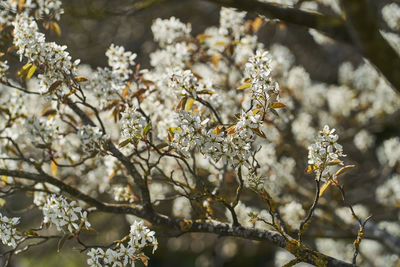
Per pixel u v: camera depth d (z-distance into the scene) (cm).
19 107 411
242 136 294
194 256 1353
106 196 614
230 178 484
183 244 1133
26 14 369
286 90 564
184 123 299
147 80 399
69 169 498
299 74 645
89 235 998
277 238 339
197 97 340
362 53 350
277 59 559
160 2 631
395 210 705
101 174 492
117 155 378
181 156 324
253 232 348
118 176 527
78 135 365
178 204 554
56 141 434
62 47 335
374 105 695
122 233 988
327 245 709
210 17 1002
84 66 614
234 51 500
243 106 444
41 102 511
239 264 1327
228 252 1095
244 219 445
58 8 409
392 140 654
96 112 364
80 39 1015
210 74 557
